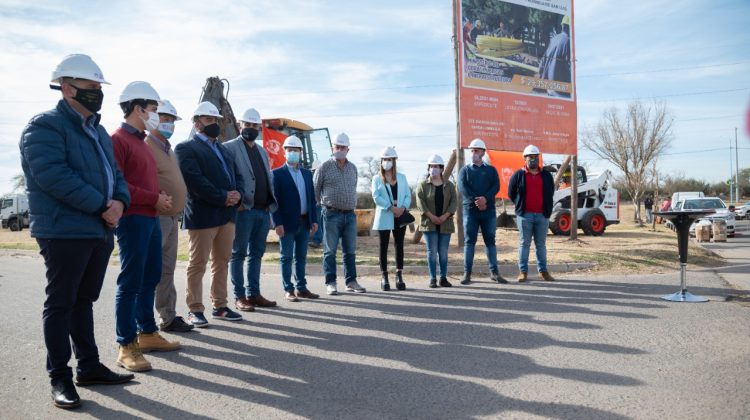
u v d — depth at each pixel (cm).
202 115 577
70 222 353
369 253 1183
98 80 365
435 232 834
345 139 771
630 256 1111
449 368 425
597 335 518
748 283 842
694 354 451
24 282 959
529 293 758
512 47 1228
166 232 542
